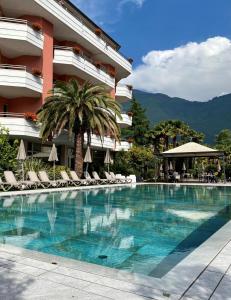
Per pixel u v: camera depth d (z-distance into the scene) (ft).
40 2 77.82
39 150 89.25
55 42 95.76
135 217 33.78
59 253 19.92
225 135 247.09
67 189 62.34
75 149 80.38
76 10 98.84
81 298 11.21
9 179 57.06
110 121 81.66
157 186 83.61
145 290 11.82
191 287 12.03
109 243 22.44
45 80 83.82
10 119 72.90
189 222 30.81
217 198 54.65
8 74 73.77
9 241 22.97
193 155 101.04
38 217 33.42
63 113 74.33
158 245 21.90
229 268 14.15
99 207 41.34
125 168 106.52
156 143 148.56
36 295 11.46
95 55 110.83
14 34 74.13
